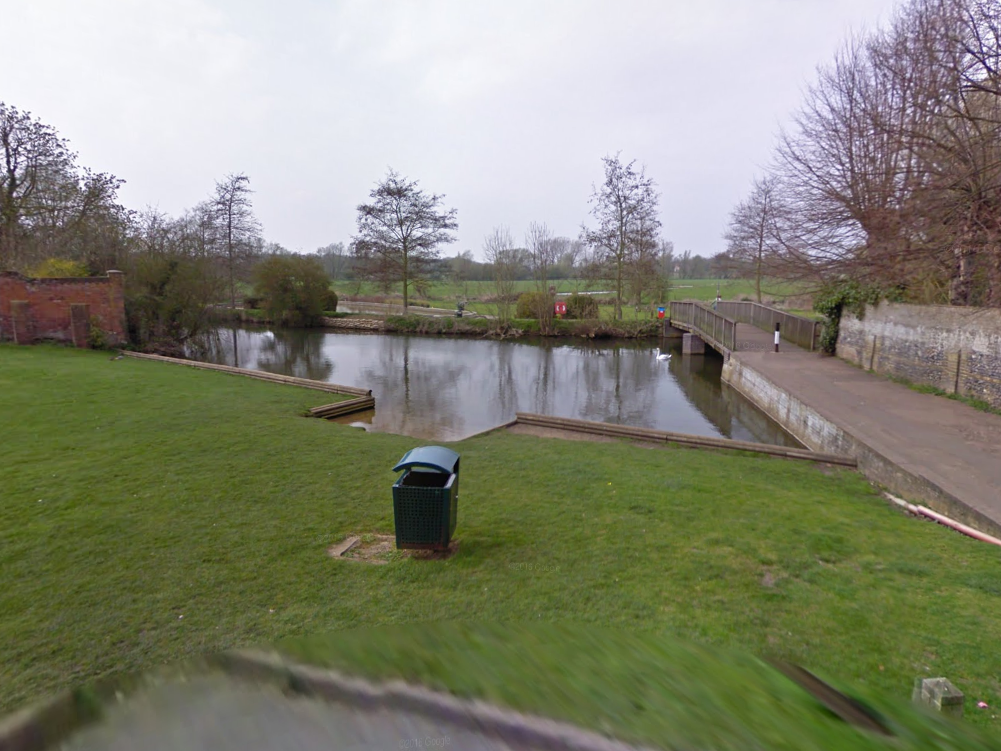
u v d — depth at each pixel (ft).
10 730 4.42
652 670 5.96
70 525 17.28
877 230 48.60
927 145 42.16
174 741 4.18
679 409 54.80
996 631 12.34
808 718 5.31
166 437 29.04
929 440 28.68
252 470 23.97
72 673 10.18
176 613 12.44
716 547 16.93
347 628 11.72
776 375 49.37
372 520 18.71
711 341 79.46
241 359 86.79
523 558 15.83
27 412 33.17
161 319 75.25
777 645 11.38
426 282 133.80
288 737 4.20
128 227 84.33
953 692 8.39
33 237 78.64
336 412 42.60
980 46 37.83
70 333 65.67
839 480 26.86
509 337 119.14
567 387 67.15
